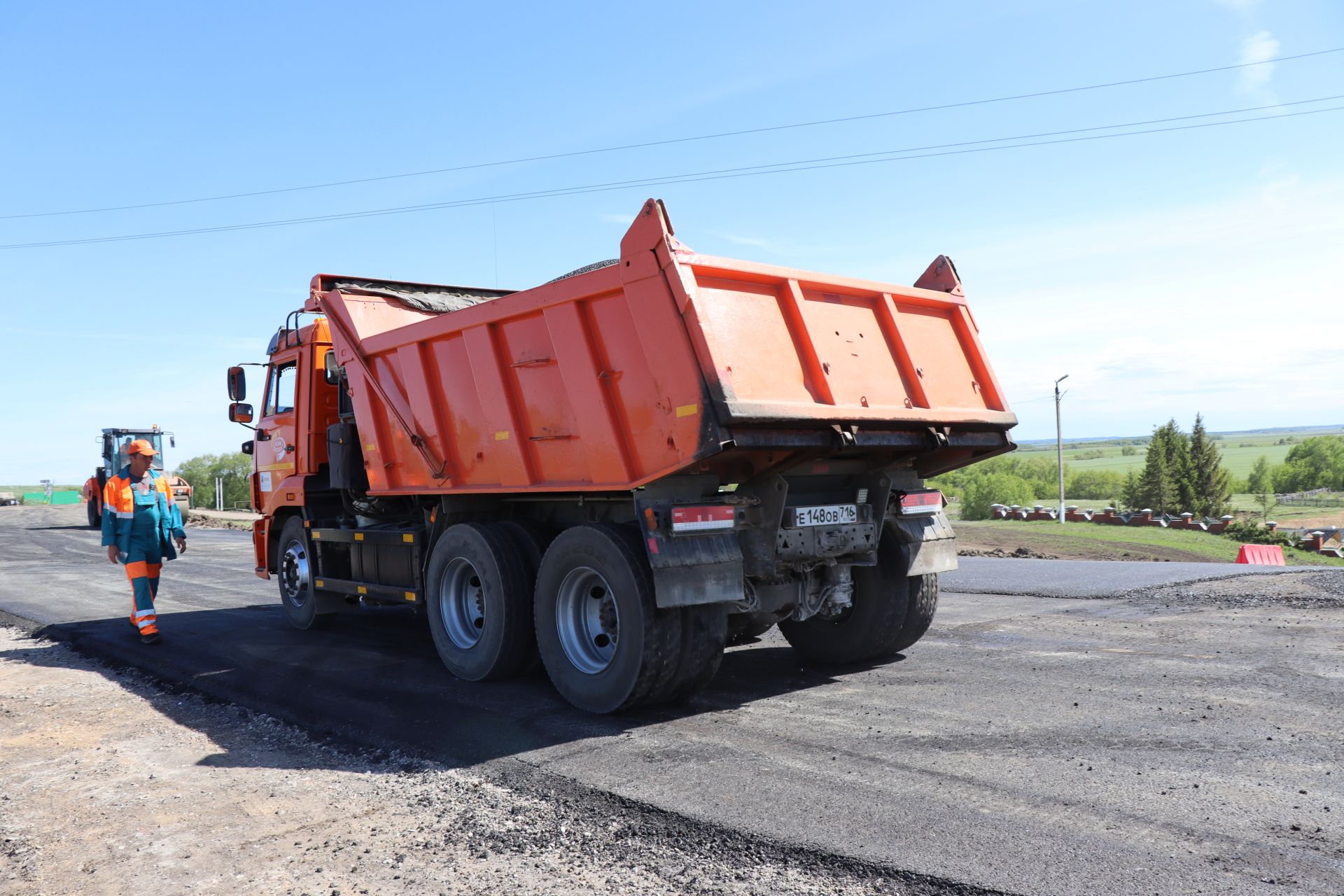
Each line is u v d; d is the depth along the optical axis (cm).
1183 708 491
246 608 1059
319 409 866
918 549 626
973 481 10425
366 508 804
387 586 739
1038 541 2442
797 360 525
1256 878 295
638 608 509
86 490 3080
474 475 639
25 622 988
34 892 323
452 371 648
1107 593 912
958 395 618
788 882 306
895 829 342
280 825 379
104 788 436
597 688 534
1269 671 567
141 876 334
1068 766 405
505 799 399
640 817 368
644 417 504
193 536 2505
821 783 397
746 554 545
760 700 550
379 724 531
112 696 632
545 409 573
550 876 320
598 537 533
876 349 575
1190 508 8406
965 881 299
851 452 566
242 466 6962
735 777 410
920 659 646
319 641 814
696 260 487
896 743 450
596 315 531
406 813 388
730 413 459
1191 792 370
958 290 650
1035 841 328
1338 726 451
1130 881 295
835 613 618
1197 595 867
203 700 612
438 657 733
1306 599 813
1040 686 552
